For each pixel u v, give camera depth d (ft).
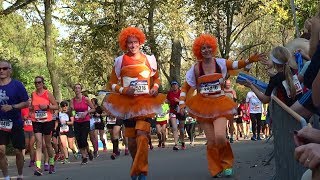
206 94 26.21
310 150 6.91
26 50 133.69
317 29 9.04
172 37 96.78
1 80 29.43
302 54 20.31
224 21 96.53
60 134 48.49
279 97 19.63
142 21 92.68
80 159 50.80
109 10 89.97
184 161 36.70
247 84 21.16
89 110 44.09
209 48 26.22
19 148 30.25
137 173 23.90
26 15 97.60
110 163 41.37
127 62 24.77
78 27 97.30
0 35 121.70
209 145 26.45
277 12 75.31
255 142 58.70
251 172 27.43
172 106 55.16
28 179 33.35
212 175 26.48
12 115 29.27
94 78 105.81
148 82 24.66
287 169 14.26
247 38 130.72
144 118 24.18
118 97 24.68
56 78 82.48
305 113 12.21
